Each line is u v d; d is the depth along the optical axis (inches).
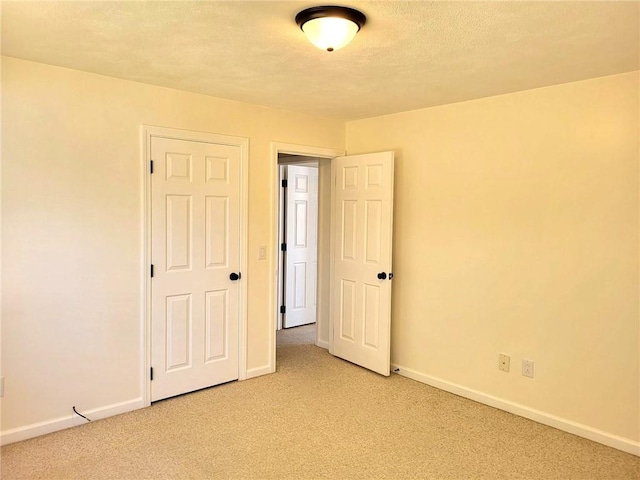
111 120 118.3
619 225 108.6
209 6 74.9
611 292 110.3
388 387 147.1
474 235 136.2
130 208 123.0
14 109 104.2
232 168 143.5
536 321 123.6
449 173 141.9
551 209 119.6
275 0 72.5
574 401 117.2
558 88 117.4
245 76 114.7
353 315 166.6
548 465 102.5
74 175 113.3
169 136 128.8
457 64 102.7
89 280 117.0
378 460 103.9
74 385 116.2
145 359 128.2
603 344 112.0
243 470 99.0
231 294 146.3
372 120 164.7
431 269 148.0
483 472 99.5
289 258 217.6
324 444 110.7
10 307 106.2
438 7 73.7
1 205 103.9
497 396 132.6
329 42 79.0
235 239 145.9
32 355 109.5
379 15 77.0
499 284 131.0
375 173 155.5
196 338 139.2
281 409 129.6
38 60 104.6
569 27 81.4
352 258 165.9
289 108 151.1
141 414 124.5
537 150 121.6
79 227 114.7
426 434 116.3
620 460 104.9
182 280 134.8
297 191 218.8
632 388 107.8
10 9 76.9
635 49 92.0
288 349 185.8
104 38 89.9
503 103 128.3
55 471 96.9
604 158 110.3
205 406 130.5
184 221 134.1
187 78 117.4
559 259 118.6
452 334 143.1
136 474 96.5
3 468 97.4
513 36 85.7
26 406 109.3
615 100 108.3
